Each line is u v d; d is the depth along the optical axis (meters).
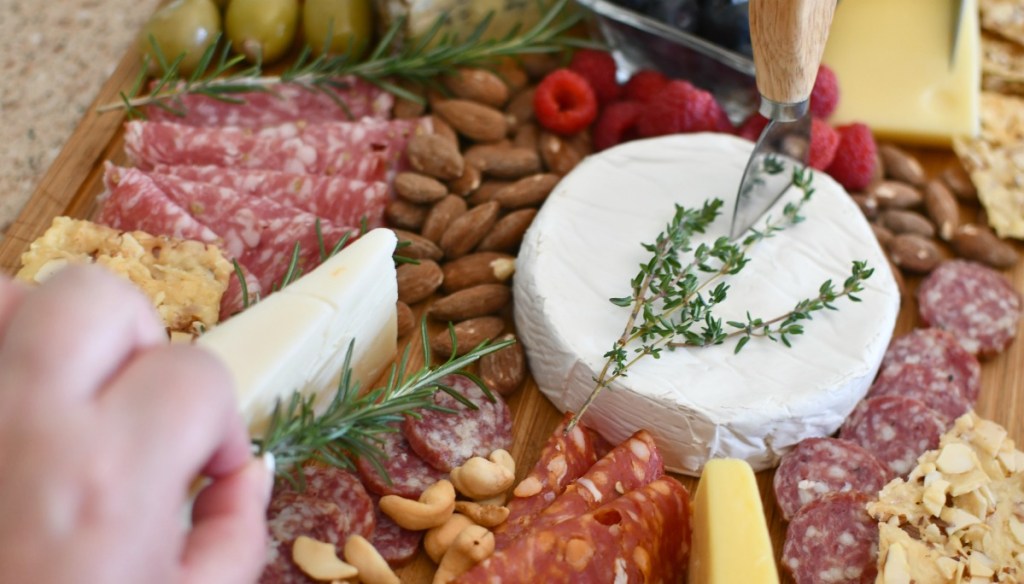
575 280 1.70
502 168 1.94
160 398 0.82
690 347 1.62
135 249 1.62
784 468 1.63
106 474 0.79
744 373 1.60
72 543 0.77
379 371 1.69
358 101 2.06
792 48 1.46
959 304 1.86
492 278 1.82
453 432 1.60
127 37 2.29
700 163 1.87
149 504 0.80
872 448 1.67
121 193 1.73
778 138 1.70
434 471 1.57
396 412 1.47
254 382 1.30
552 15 2.06
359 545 1.40
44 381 0.80
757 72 1.54
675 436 1.60
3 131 2.13
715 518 1.37
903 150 2.16
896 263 1.92
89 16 2.32
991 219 1.98
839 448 1.63
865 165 1.96
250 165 1.89
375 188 1.82
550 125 1.99
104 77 2.22
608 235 1.77
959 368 1.78
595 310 1.66
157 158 1.87
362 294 1.47
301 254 1.72
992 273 1.90
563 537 1.40
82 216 1.92
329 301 1.41
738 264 1.64
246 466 0.98
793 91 1.54
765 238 1.77
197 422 0.83
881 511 1.52
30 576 0.76
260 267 1.72
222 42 2.13
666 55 2.11
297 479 1.49
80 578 0.77
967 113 2.10
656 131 2.00
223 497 0.96
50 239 1.64
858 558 1.51
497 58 2.14
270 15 2.06
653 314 1.65
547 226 1.76
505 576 1.38
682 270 1.66
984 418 1.78
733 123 2.20
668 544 1.47
